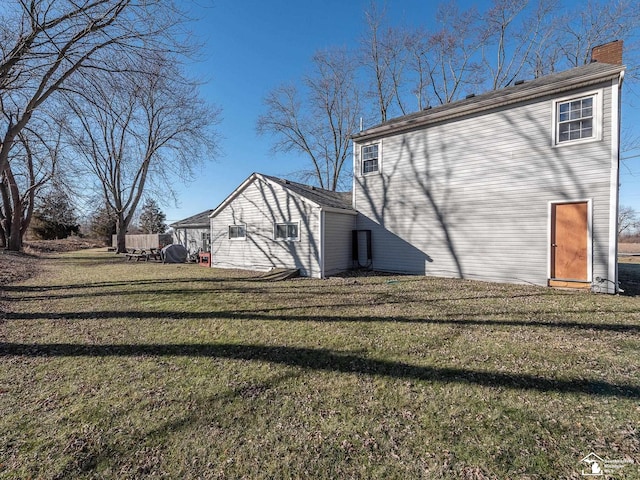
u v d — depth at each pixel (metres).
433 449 2.20
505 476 1.95
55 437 2.36
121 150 20.69
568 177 7.86
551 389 2.97
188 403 2.82
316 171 27.34
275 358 3.80
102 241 37.97
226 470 2.03
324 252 10.83
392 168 11.23
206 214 21.25
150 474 2.00
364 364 3.60
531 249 8.40
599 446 2.20
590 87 7.53
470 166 9.44
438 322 5.22
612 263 7.29
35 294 7.89
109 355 3.94
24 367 3.60
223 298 7.35
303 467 2.05
